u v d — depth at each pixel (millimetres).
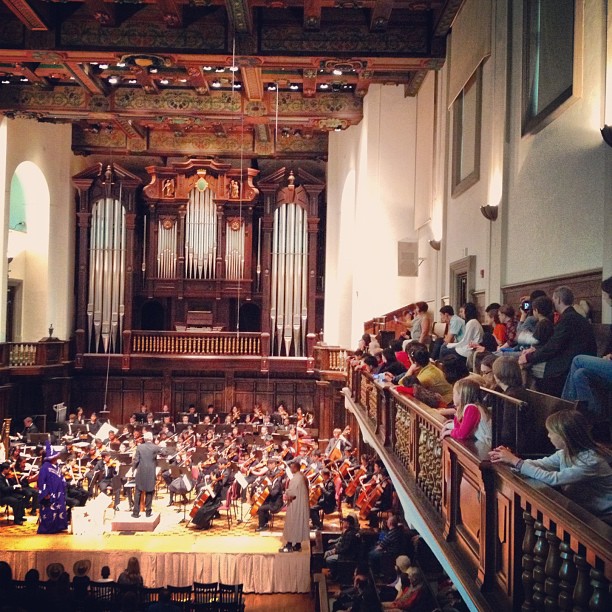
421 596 8984
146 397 25703
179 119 20422
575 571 3350
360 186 20172
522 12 9766
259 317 27016
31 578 10461
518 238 9859
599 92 7336
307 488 14906
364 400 13203
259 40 14531
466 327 8977
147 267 25969
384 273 18656
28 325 24438
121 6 14539
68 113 19875
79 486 17141
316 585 13578
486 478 4402
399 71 17109
